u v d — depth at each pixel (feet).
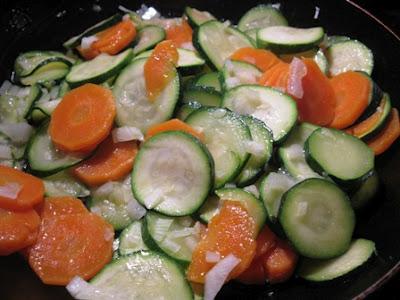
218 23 1.08
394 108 0.94
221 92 0.92
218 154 0.81
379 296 0.77
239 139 0.81
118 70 0.96
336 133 0.85
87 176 0.84
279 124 0.85
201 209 0.77
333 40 1.08
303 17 1.13
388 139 0.91
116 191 0.83
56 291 0.74
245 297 0.74
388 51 1.00
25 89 1.02
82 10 1.16
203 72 1.02
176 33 1.11
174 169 0.79
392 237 0.78
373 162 0.83
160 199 0.77
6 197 0.75
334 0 1.08
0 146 0.90
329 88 0.92
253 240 0.71
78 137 0.83
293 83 0.89
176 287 0.70
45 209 0.79
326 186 0.76
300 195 0.75
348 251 0.76
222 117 0.83
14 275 0.75
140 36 1.09
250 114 0.87
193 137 0.78
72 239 0.76
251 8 1.16
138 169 0.80
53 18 1.13
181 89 0.89
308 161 0.83
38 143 0.88
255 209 0.74
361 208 0.84
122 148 0.86
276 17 1.13
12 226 0.74
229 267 0.69
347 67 1.02
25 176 0.80
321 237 0.75
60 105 0.87
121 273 0.72
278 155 0.84
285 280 0.76
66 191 0.84
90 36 1.09
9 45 1.07
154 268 0.72
